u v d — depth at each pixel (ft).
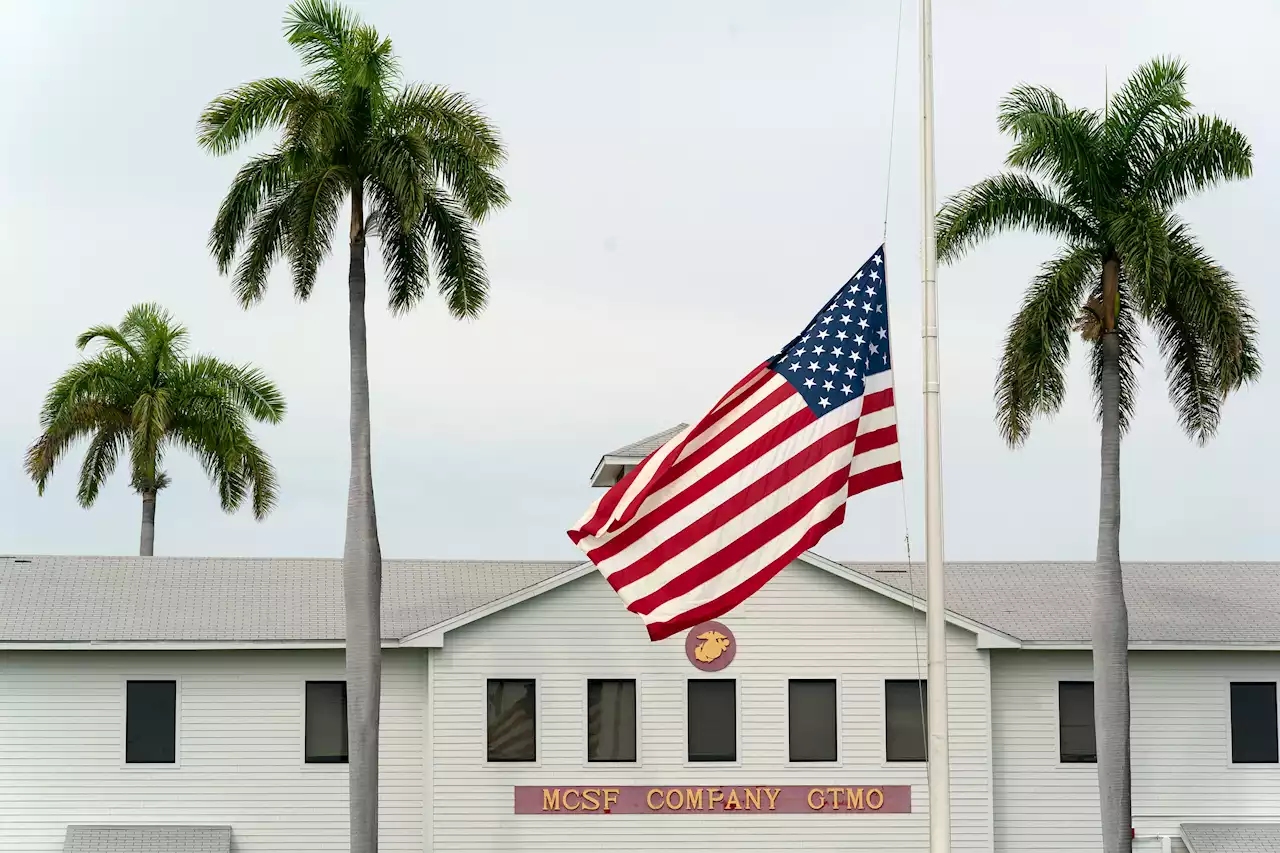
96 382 183.01
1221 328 118.01
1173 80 123.44
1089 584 138.92
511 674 122.11
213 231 123.75
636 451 134.00
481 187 124.06
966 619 123.54
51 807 121.19
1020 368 122.01
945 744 67.00
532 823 120.67
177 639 121.80
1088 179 121.08
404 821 122.83
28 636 121.19
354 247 122.21
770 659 123.24
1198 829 126.31
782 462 75.82
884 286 76.84
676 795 121.49
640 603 75.51
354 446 119.75
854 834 122.01
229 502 189.67
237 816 122.31
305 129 117.60
